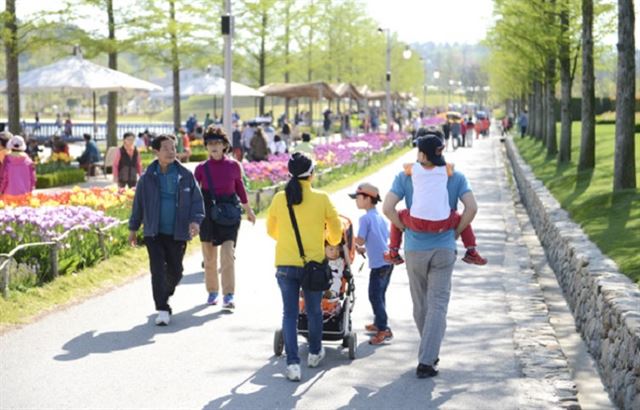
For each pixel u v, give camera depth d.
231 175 15.62
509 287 18.20
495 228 28.72
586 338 14.94
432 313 11.52
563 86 43.50
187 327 14.18
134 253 20.38
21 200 21.09
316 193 11.55
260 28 82.06
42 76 46.69
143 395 10.57
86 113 177.75
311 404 10.36
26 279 16.02
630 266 15.30
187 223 14.50
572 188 29.77
